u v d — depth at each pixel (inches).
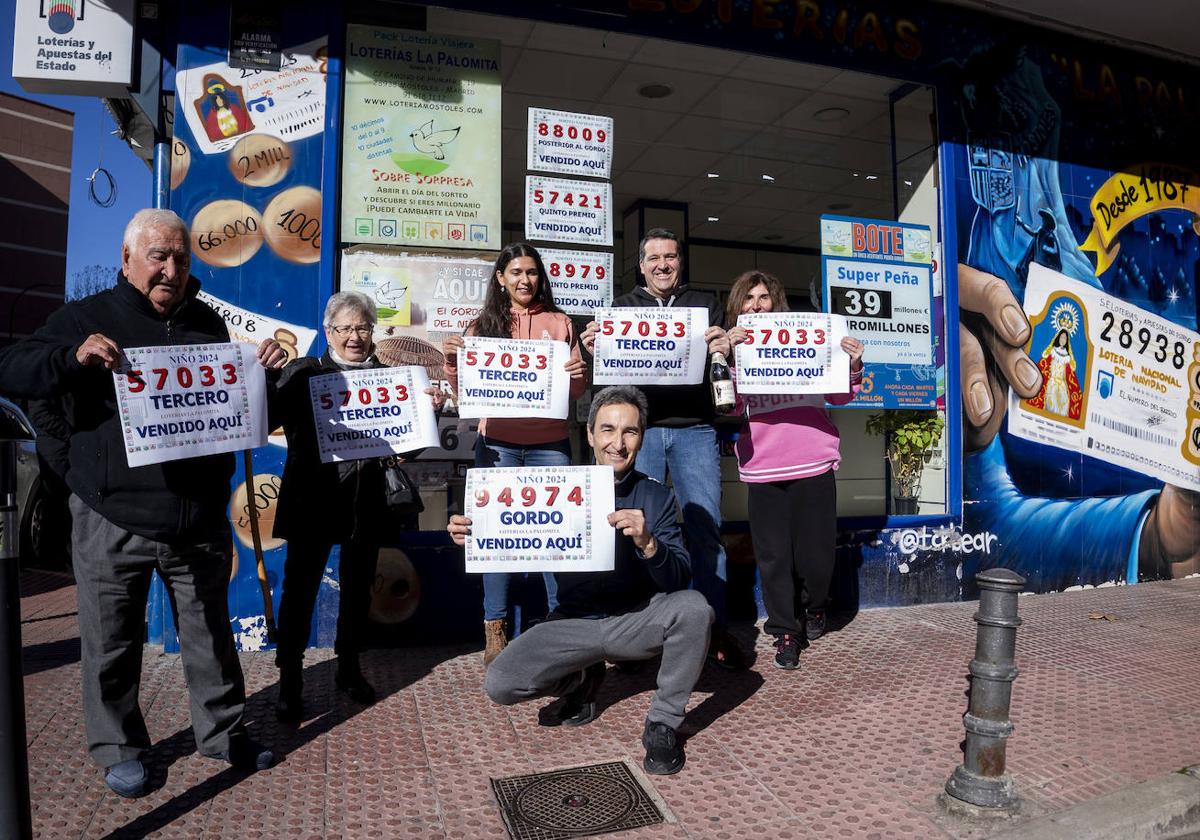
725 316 163.6
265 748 114.5
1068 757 118.3
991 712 101.9
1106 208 234.7
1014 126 223.0
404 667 157.9
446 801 104.0
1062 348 227.1
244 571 165.0
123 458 100.5
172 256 101.8
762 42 199.5
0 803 80.9
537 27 189.2
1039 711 136.9
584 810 101.6
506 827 97.4
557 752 118.9
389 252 175.0
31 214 1568.7
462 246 179.6
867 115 248.5
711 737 124.6
